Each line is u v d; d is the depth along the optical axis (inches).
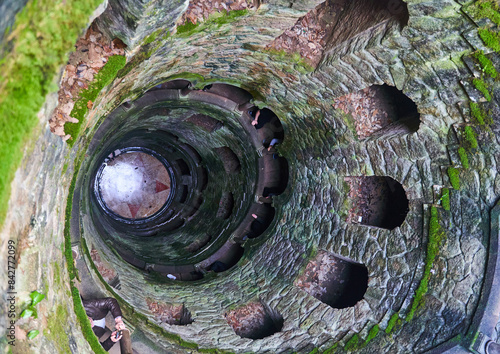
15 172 109.8
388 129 264.4
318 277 313.7
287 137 338.0
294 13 211.8
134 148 536.4
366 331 255.1
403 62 214.7
